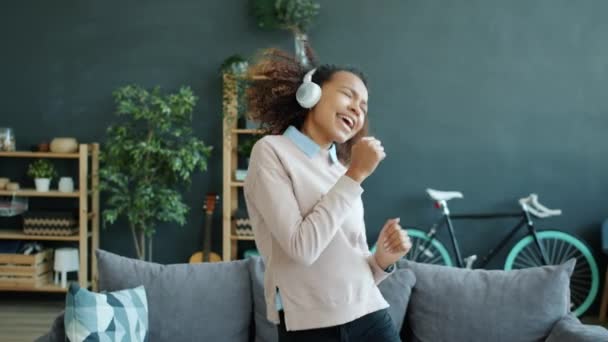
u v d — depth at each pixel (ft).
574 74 17.04
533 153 17.22
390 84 17.28
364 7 17.20
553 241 17.20
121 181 16.16
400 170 17.39
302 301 4.65
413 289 9.59
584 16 16.96
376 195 17.49
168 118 16.07
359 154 4.48
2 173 17.75
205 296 9.48
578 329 8.39
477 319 9.14
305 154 4.89
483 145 17.26
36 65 17.65
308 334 4.66
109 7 17.51
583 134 17.11
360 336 4.70
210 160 17.57
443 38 17.16
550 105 17.12
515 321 9.08
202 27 17.39
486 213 17.28
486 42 17.13
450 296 9.32
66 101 17.63
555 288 9.21
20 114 17.71
